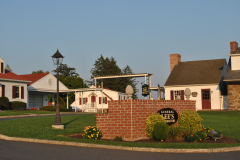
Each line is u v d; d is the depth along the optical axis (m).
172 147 9.77
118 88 66.19
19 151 8.90
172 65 38.34
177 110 13.31
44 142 10.64
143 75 29.89
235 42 33.84
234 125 17.28
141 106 12.18
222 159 8.34
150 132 11.99
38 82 37.84
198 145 10.02
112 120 12.11
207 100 33.12
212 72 34.53
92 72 71.88
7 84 32.19
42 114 25.31
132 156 8.56
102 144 10.12
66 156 8.33
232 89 29.50
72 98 61.94
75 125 16.05
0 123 15.12
